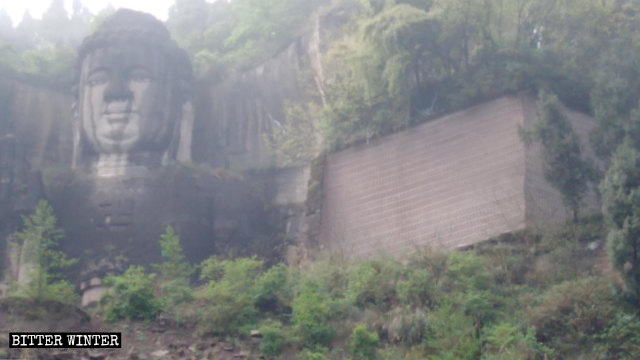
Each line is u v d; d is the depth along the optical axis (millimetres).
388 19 28625
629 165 21000
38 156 39062
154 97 35906
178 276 23922
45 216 25406
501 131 26922
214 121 39281
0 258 31969
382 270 22984
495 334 18875
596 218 24484
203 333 20281
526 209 25250
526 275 22781
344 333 20156
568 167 24422
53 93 40688
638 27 29516
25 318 19594
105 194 33906
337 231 29172
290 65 39094
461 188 27031
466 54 28953
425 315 20250
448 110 28312
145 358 18500
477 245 25250
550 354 18656
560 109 25125
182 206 34062
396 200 28312
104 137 35344
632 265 20031
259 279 22766
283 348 19594
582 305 19891
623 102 24422
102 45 36438
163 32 37469
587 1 28969
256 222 35656
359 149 29797
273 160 37625
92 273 31922
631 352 18516
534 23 28969
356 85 30516
